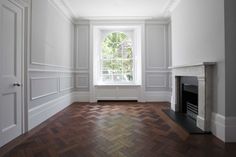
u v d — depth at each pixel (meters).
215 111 2.76
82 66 6.00
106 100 6.02
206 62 2.71
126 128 3.11
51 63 4.09
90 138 2.64
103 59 6.33
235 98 2.49
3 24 2.42
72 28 5.81
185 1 3.81
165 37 5.95
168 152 2.17
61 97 4.78
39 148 2.29
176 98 4.35
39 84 3.47
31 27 3.13
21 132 2.84
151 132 2.91
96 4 4.75
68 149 2.26
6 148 2.30
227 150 2.21
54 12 4.28
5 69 2.47
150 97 6.01
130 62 6.31
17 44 2.74
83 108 4.93
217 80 2.69
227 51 2.49
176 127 3.17
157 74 6.00
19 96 2.80
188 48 3.65
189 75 3.46
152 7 4.97
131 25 5.92
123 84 6.14
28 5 2.96
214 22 2.72
